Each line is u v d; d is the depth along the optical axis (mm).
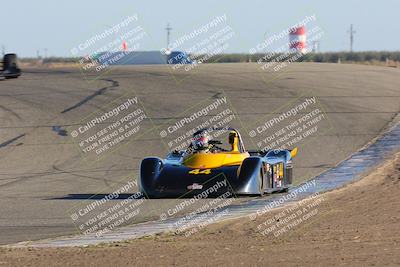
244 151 65688
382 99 135250
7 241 45000
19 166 87562
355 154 87562
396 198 56688
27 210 57844
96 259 37281
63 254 38781
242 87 148000
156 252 38938
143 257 37594
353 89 147500
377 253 37688
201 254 38281
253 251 38969
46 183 74438
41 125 114812
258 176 60094
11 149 98875
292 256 37438
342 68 197250
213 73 175250
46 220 53125
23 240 45281
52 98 140750
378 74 181000
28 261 37000
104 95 141875
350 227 45594
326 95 137625
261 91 142250
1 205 60688
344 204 54719
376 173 71688
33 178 78438
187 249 39750
